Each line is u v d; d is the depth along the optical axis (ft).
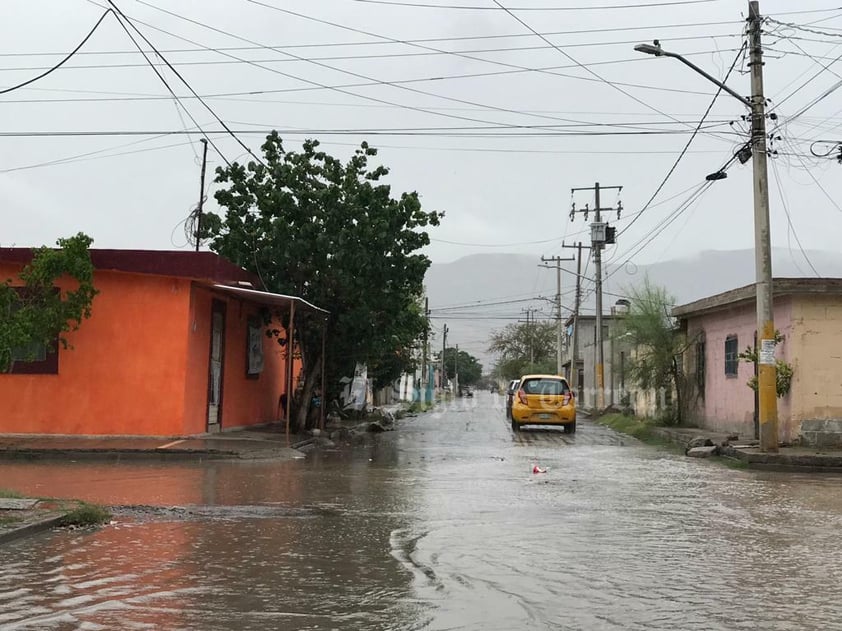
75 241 49.26
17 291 49.78
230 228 69.41
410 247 70.08
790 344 58.95
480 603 19.19
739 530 28.40
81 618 17.75
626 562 23.38
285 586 20.51
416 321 79.77
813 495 37.60
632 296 91.56
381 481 40.60
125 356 55.98
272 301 65.87
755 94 55.26
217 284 57.31
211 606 18.76
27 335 41.39
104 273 56.13
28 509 28.91
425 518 30.19
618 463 51.85
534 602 19.30
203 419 60.54
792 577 21.76
